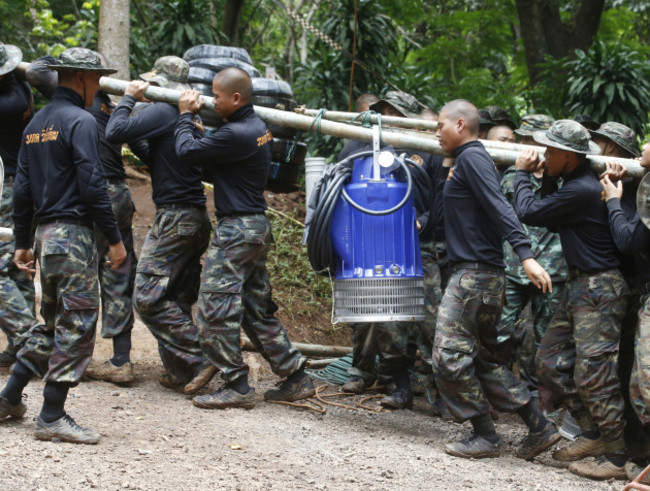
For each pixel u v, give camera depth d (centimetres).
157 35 1136
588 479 460
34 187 445
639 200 427
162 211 545
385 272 489
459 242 474
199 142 505
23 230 463
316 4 1691
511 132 683
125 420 484
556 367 482
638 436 477
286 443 467
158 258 544
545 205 462
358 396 606
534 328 612
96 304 441
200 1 1133
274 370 551
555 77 1134
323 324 739
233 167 518
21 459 396
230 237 516
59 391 432
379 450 474
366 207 492
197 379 545
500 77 1745
